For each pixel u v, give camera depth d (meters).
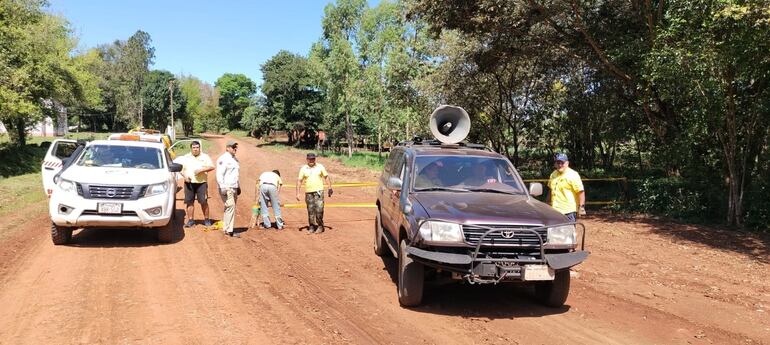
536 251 5.47
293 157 44.59
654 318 5.77
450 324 5.46
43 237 9.48
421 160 7.00
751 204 12.37
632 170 23.16
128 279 6.78
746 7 9.25
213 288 6.49
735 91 11.91
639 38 13.49
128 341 4.70
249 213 13.70
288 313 5.63
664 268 8.20
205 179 11.09
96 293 6.14
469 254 5.34
